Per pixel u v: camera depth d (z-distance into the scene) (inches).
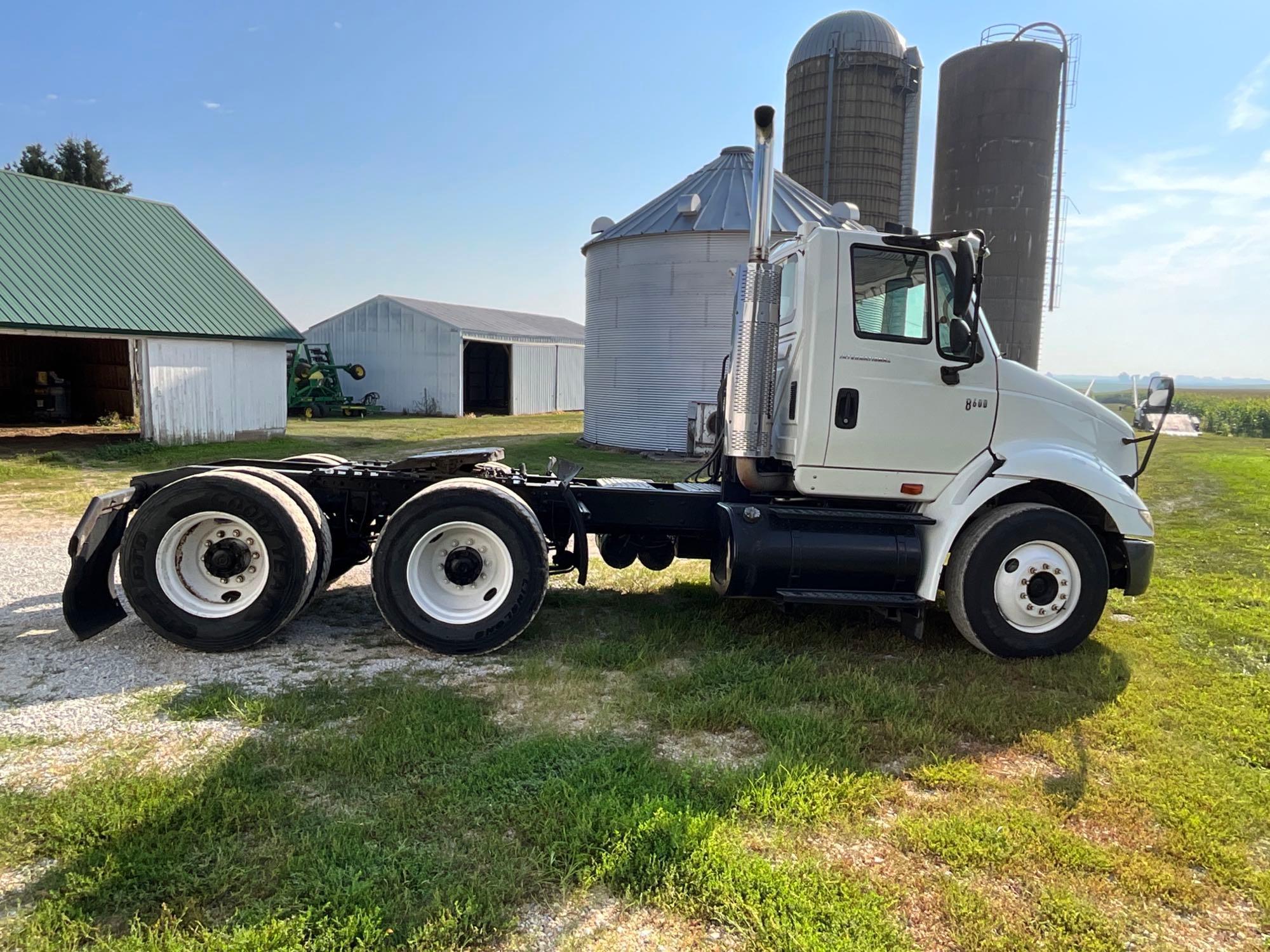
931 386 196.4
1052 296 876.0
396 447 690.2
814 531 196.1
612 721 156.9
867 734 152.5
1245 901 108.3
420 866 106.9
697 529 217.9
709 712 157.9
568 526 222.4
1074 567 198.5
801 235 200.5
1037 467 197.9
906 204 938.1
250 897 100.5
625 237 630.5
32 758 135.9
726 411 231.1
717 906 101.6
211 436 681.6
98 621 194.2
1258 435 1235.2
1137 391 219.5
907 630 205.9
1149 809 129.0
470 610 195.0
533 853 110.4
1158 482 551.8
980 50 831.1
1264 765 146.0
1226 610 244.1
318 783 128.7
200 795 121.7
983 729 156.6
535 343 1315.2
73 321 579.8
